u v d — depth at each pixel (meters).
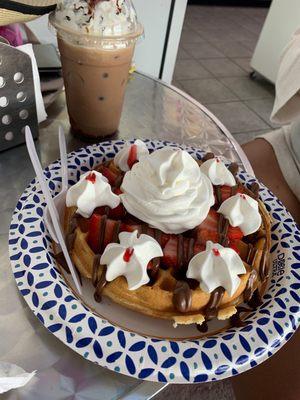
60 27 0.33
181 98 0.51
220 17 1.98
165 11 0.77
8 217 0.30
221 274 0.26
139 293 0.25
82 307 0.23
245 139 1.12
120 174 0.33
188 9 2.00
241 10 2.12
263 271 0.29
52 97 0.41
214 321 0.26
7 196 0.32
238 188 0.34
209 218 0.31
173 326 0.25
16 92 0.33
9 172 0.34
